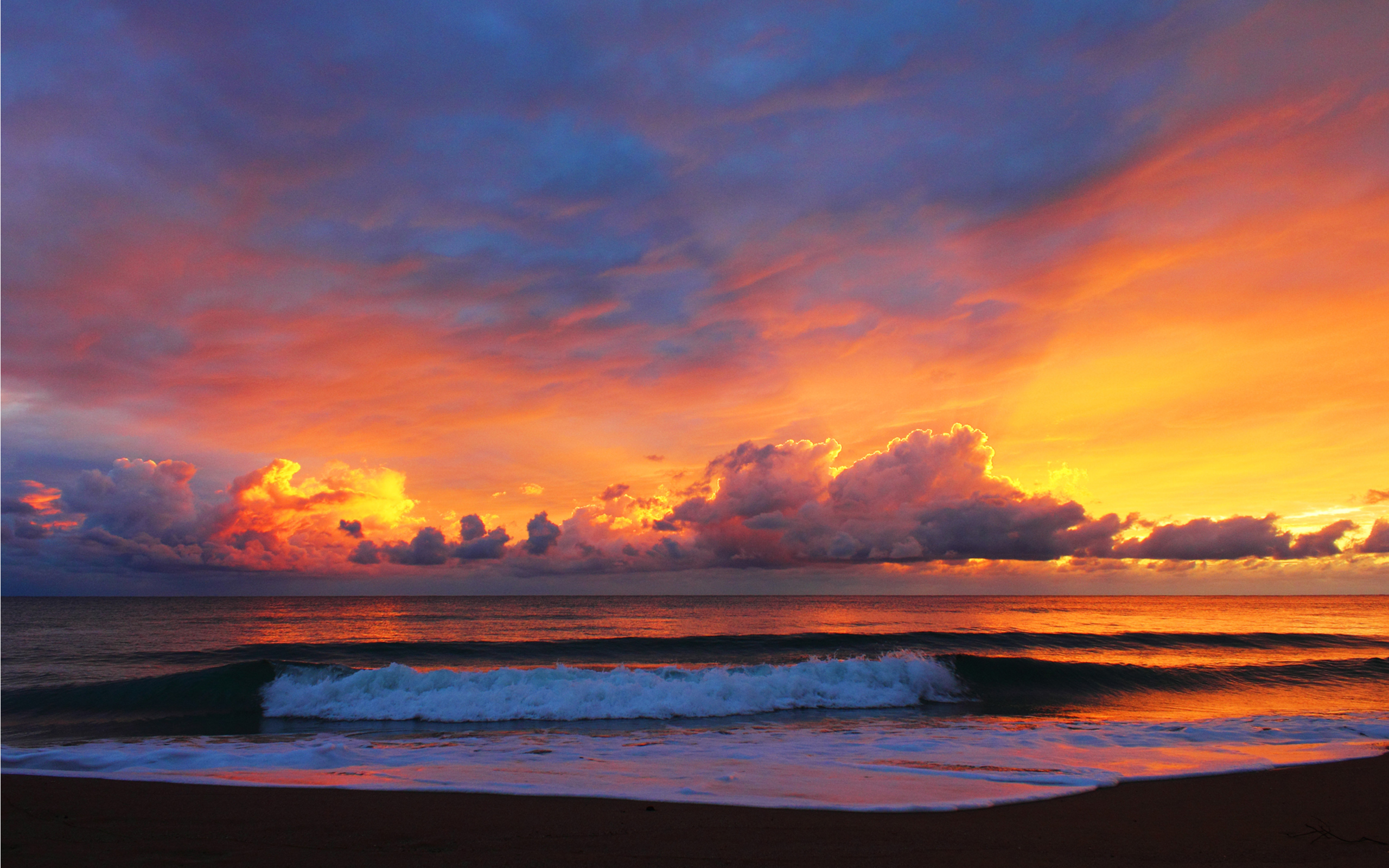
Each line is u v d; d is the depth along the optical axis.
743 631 41.19
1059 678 18.22
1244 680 19.11
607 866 4.45
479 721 13.90
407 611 68.56
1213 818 6.16
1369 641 29.12
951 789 7.12
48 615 59.03
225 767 8.66
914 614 62.41
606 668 20.75
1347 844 5.39
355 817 5.67
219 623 47.22
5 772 7.57
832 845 4.98
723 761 8.95
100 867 4.26
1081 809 6.38
